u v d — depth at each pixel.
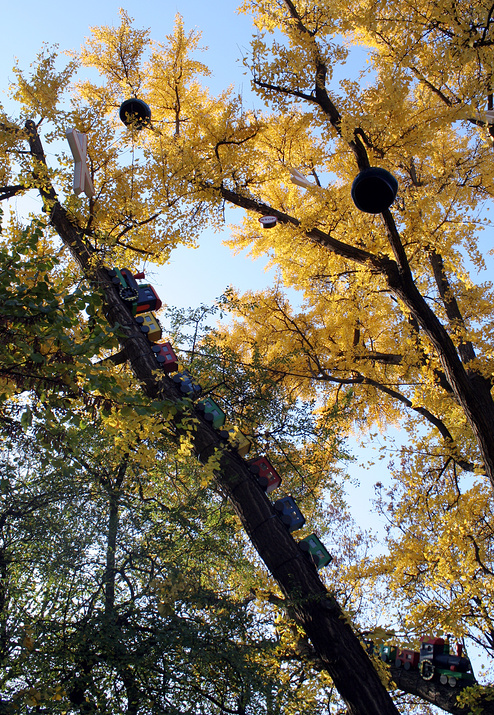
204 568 5.98
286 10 7.77
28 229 3.90
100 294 3.70
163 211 7.21
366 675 5.50
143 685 5.06
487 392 7.63
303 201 9.06
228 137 7.77
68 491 5.52
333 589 8.34
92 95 9.70
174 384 6.67
